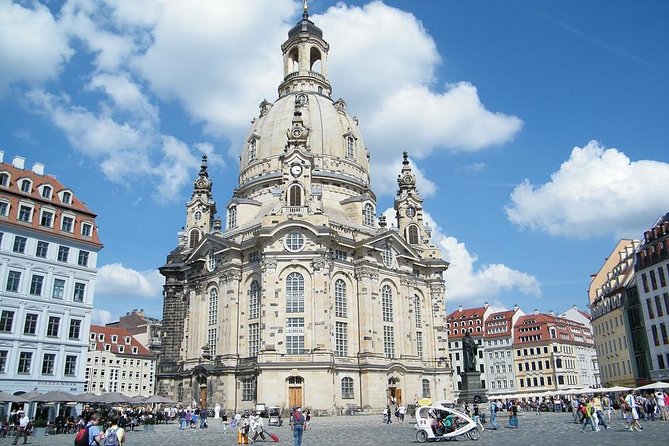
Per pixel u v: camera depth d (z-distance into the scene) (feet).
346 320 295.07
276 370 264.52
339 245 300.40
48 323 247.91
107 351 444.14
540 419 224.12
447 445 127.24
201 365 292.81
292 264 282.36
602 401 203.21
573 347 499.10
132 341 469.57
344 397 278.87
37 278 247.91
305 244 284.41
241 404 278.67
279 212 294.66
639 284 307.37
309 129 350.64
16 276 241.14
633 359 326.03
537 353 489.26
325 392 263.90
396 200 382.42
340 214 333.83
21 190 252.83
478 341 525.75
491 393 484.33
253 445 145.79
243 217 335.47
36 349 241.14
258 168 359.87
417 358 323.16
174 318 347.15
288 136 323.57
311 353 269.03
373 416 264.11
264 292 278.26
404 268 331.36
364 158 379.14
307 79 401.08
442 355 343.05
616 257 417.28
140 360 465.06
